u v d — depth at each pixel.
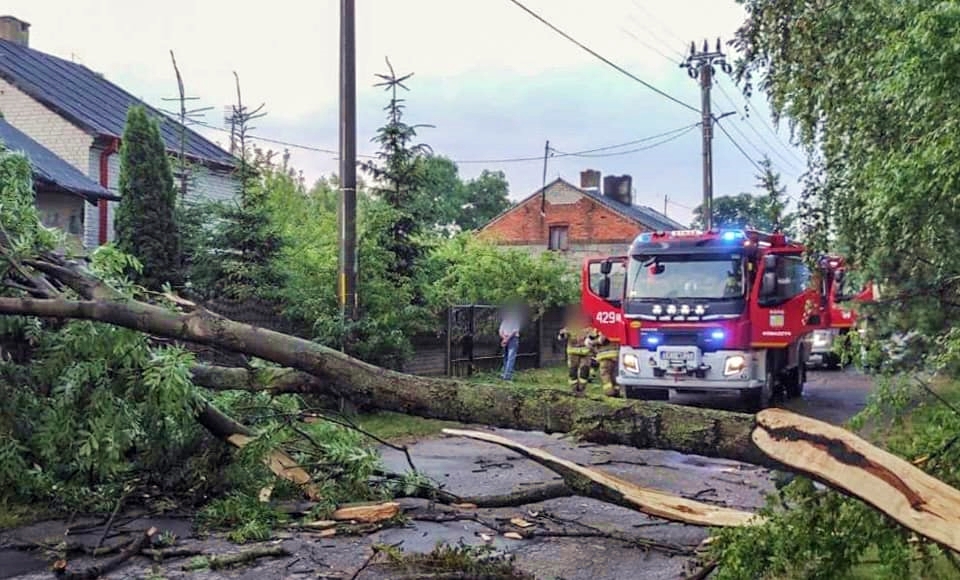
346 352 10.97
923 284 4.74
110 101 19.77
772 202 7.46
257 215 12.05
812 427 3.44
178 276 12.65
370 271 12.22
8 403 5.82
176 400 5.74
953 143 4.13
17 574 4.73
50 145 16.62
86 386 5.85
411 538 5.48
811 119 6.00
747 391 12.36
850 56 5.43
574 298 19.41
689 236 12.75
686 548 5.26
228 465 6.24
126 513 5.93
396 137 13.50
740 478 7.77
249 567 4.87
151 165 12.87
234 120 13.49
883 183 4.69
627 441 4.23
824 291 8.02
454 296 16.33
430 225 14.24
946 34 4.03
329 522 5.74
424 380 5.07
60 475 6.14
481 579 4.59
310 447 6.67
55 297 6.06
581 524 5.86
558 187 39.22
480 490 7.16
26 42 21.94
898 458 3.18
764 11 6.17
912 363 4.07
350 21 10.65
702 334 12.05
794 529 3.53
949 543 2.93
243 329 5.52
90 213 16.45
